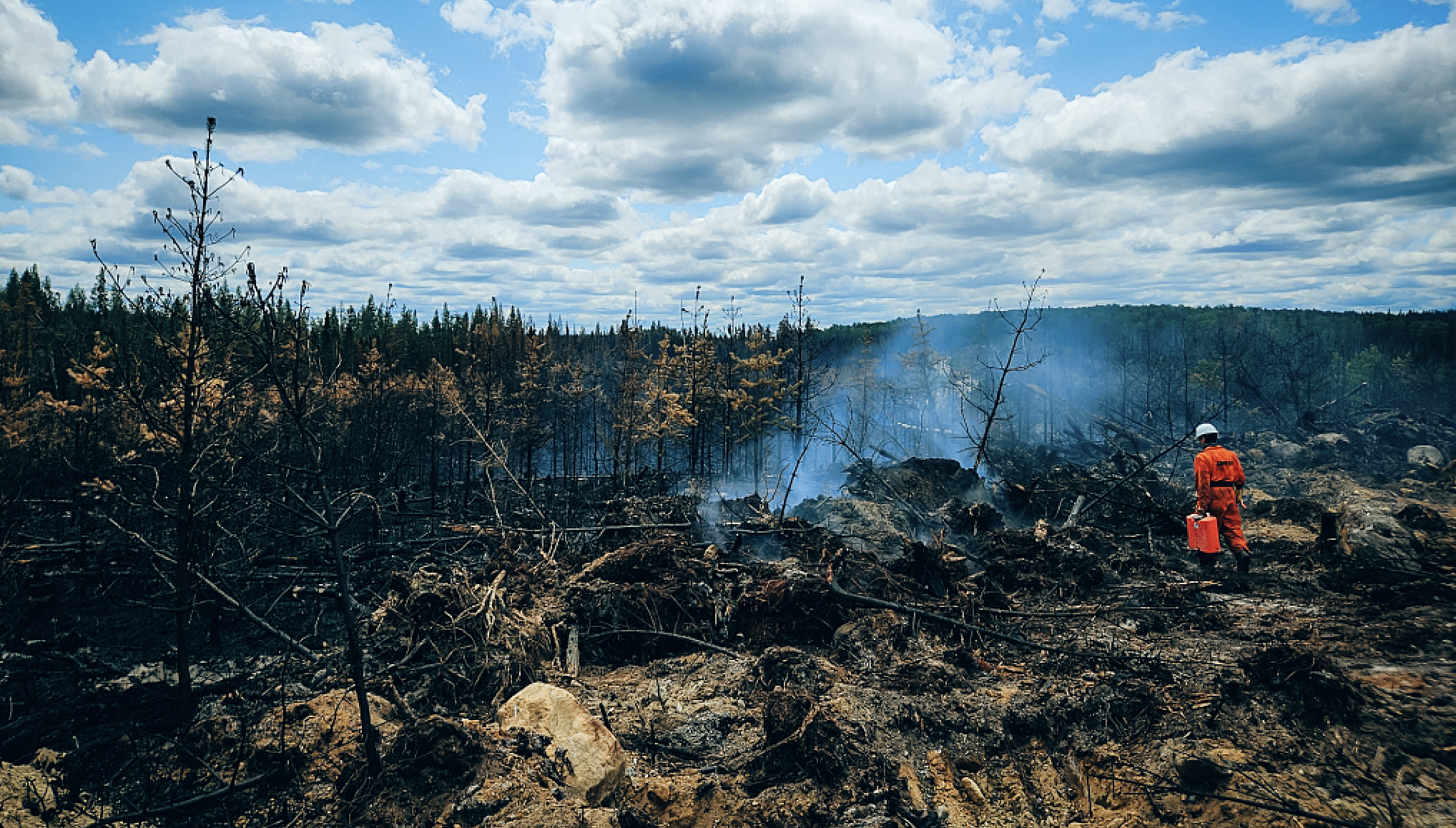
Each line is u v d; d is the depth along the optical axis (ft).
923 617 25.96
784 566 32.07
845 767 17.04
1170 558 34.22
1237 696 17.51
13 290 130.41
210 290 20.44
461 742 16.14
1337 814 13.41
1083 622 25.70
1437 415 100.07
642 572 28.94
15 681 27.17
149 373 24.07
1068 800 16.08
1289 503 40.37
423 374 137.80
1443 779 13.85
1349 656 19.25
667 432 99.35
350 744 17.79
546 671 23.08
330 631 34.04
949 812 15.81
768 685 21.59
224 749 18.04
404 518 62.34
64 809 15.61
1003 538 35.19
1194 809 14.55
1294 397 108.78
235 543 31.71
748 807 15.94
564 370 127.13
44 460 41.68
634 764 17.60
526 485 77.71
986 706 19.20
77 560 40.60
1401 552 26.35
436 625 24.32
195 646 32.78
